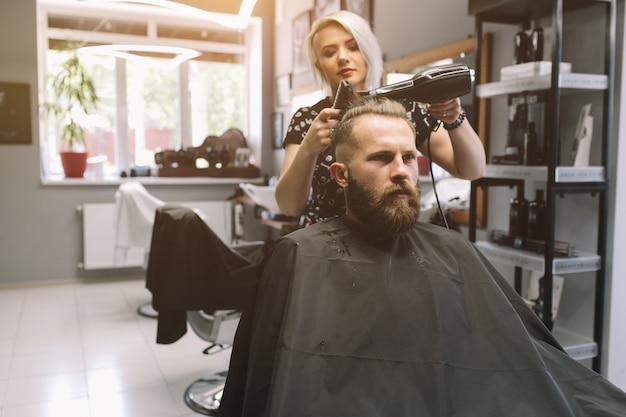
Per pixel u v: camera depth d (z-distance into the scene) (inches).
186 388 106.3
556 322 90.9
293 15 186.5
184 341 133.3
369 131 41.6
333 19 52.6
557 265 76.5
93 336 136.3
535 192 91.5
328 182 55.6
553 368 40.3
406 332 38.8
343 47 52.7
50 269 190.2
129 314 155.3
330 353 36.4
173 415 95.7
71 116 185.9
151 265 94.4
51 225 189.3
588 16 82.1
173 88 215.0
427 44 114.8
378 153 41.3
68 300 169.6
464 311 41.4
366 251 42.2
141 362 119.6
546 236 75.9
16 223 185.0
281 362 35.4
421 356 37.9
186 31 214.4
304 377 34.9
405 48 122.9
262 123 212.5
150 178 200.5
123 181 194.7
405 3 122.1
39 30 190.2
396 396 35.7
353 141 42.1
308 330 37.0
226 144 215.3
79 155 192.2
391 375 36.6
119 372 113.9
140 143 211.8
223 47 218.5
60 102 194.7
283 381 34.5
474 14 87.9
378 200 41.4
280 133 202.2
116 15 202.7
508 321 41.0
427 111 52.6
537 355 39.1
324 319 37.9
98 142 205.6
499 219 100.9
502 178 89.7
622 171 80.5
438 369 37.5
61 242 191.0
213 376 109.7
